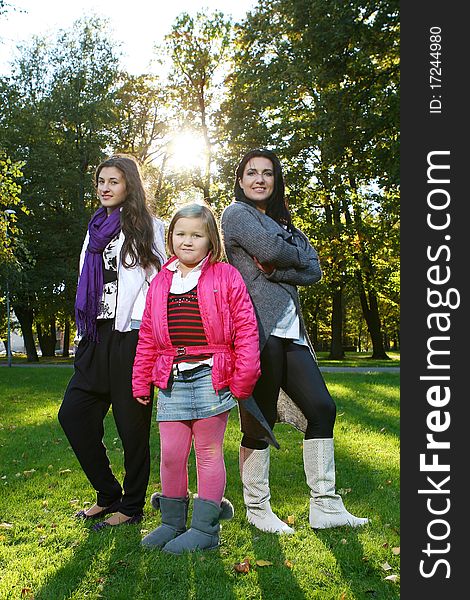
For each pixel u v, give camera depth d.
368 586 2.69
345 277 24.25
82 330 3.52
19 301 26.73
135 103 27.39
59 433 6.71
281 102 18.16
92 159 27.30
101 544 3.16
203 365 3.11
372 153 14.30
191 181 24.20
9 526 3.49
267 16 19.14
